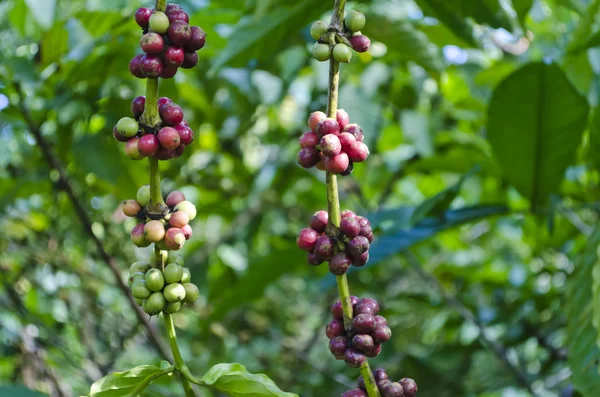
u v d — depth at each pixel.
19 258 3.04
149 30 1.02
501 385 3.04
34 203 3.20
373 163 3.53
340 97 2.89
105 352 3.23
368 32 2.23
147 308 1.11
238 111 3.12
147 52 1.00
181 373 1.19
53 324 3.07
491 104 2.04
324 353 4.32
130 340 3.14
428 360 3.24
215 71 2.18
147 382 1.19
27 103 2.44
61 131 2.54
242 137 3.51
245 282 2.67
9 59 2.24
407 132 2.94
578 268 1.72
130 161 2.63
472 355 3.20
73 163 2.75
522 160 2.15
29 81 2.22
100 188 2.83
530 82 1.97
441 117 3.24
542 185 2.20
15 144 3.01
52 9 2.50
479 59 3.37
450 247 3.75
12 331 2.73
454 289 3.76
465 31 2.24
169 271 1.11
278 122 3.71
